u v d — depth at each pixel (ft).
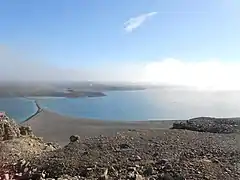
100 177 30.40
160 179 29.45
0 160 40.60
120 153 39.60
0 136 51.49
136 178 29.50
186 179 28.68
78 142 46.65
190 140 45.21
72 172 33.78
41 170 35.76
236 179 28.60
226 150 39.06
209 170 30.66
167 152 39.27
